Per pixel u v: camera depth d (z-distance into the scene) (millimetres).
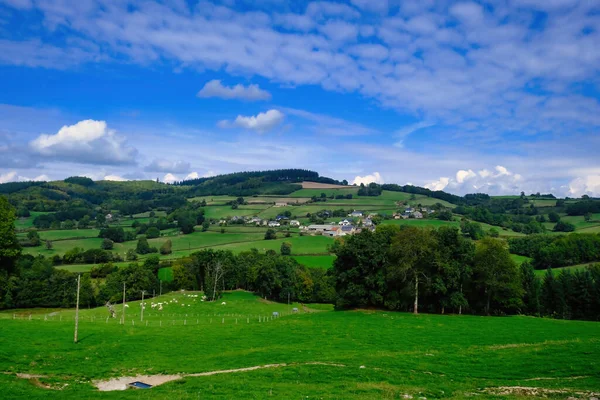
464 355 41250
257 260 150000
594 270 95312
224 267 138125
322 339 52562
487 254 81812
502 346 45500
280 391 29453
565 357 37281
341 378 33781
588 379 30656
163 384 33031
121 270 134000
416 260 80875
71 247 171375
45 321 66438
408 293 83062
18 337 49656
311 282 141125
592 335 51062
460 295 80000
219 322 77375
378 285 83812
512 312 89500
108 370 39031
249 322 73875
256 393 28922
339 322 65938
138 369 39469
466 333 54719
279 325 64750
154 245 182875
